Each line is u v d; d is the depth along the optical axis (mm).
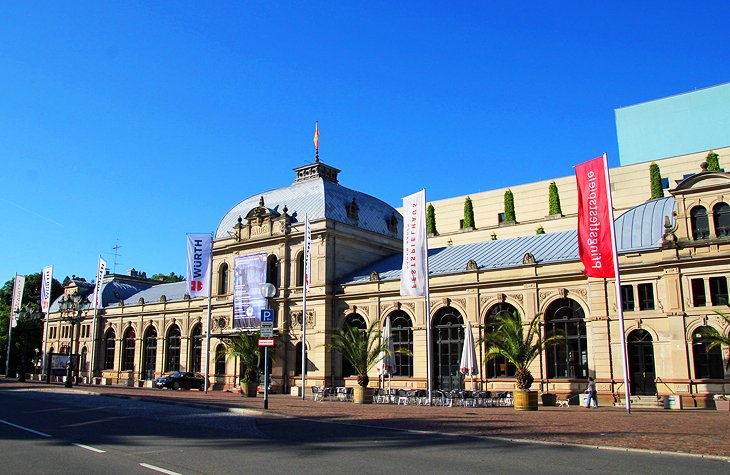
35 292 135625
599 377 45969
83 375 94750
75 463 16438
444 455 17953
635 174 85812
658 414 34500
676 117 89625
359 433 23609
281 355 63531
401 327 57781
